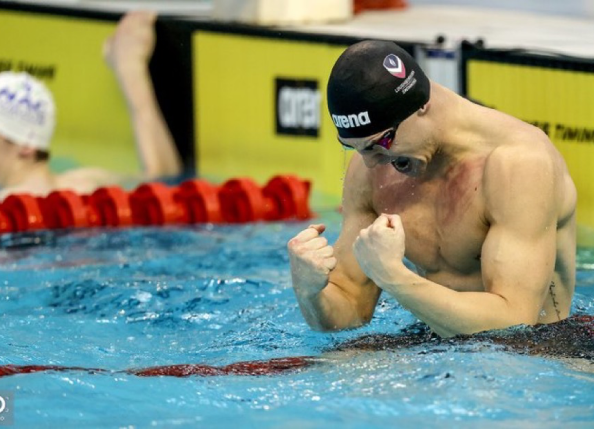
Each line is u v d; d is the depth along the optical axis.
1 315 11.59
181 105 20.03
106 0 23.17
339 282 9.99
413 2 24.19
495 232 9.11
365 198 10.04
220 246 14.86
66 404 8.55
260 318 11.17
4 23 22.34
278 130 18.62
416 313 8.96
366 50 8.81
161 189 16.78
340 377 8.87
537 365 8.84
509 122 9.38
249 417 8.16
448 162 9.44
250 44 18.78
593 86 14.24
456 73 15.94
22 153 17.73
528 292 9.02
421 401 8.27
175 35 19.86
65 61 21.45
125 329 11.05
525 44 16.64
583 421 7.85
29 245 15.17
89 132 21.36
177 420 8.16
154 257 14.27
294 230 15.77
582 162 14.55
